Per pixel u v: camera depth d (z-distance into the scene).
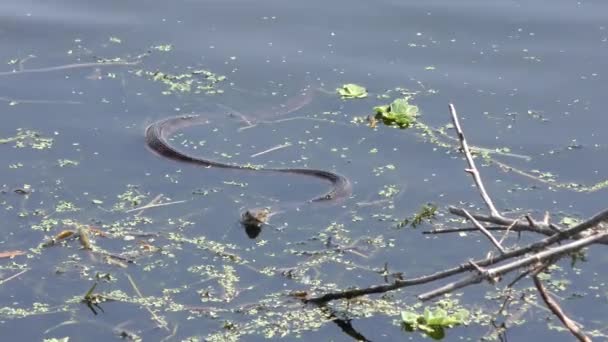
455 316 7.06
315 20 11.58
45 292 7.38
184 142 9.51
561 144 9.31
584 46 10.94
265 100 10.16
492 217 6.80
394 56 10.88
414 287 7.45
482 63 10.71
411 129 9.65
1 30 11.34
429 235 8.07
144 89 10.30
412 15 11.63
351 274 7.59
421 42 11.12
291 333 6.96
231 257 7.78
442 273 6.83
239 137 9.60
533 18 11.50
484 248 7.88
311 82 10.44
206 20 11.59
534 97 10.09
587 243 6.20
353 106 10.06
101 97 10.14
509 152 9.22
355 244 7.96
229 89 10.34
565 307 7.19
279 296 7.34
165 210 8.41
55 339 6.82
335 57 10.85
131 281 7.51
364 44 11.09
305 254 7.84
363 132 9.62
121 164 9.07
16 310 7.16
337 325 7.04
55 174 8.87
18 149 9.23
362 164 9.11
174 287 7.45
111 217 8.29
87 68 10.66
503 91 10.22
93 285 7.45
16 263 7.70
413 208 8.44
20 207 8.39
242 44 11.12
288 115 9.95
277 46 11.06
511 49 10.93
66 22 11.53
